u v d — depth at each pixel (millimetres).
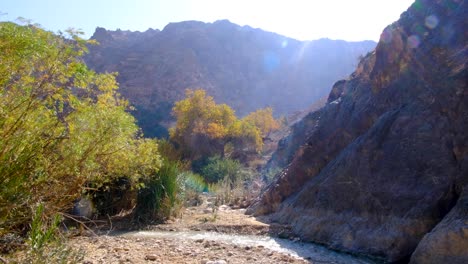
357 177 8680
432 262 5898
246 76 126250
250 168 30422
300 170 11719
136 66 111438
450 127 7375
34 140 4195
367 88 11031
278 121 64500
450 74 7742
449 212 6316
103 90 5449
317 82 126250
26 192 4203
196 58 121688
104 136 5238
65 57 4203
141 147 7809
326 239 8320
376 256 7074
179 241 8000
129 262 5520
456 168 6938
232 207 14422
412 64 8969
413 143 7906
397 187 7680
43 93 4059
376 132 8859
